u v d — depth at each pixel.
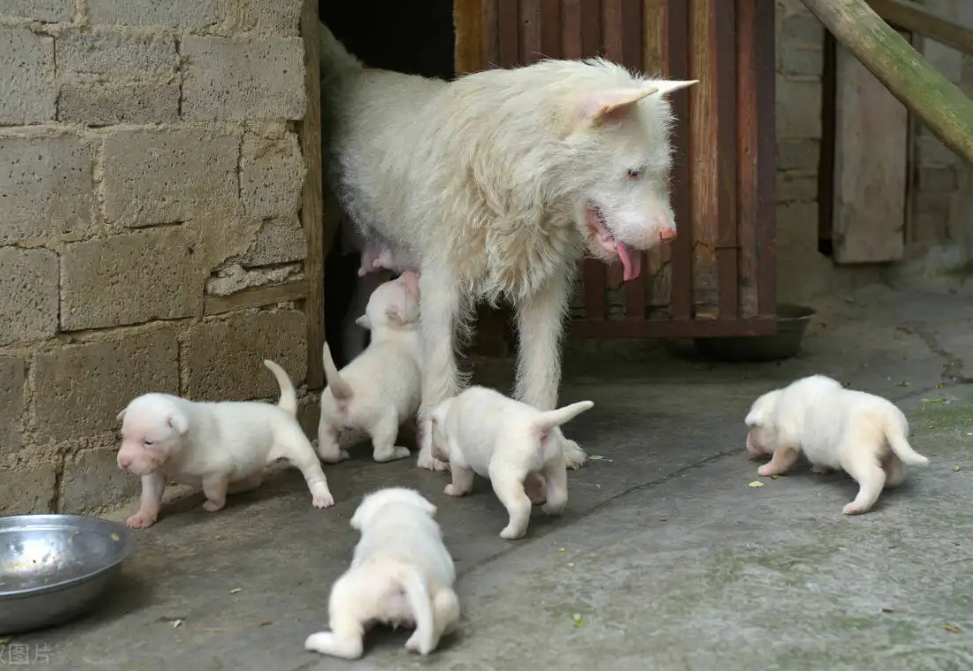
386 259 5.55
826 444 4.13
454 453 4.21
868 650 2.89
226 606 3.34
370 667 2.89
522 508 3.73
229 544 3.87
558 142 4.30
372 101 5.43
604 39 6.23
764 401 4.58
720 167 6.34
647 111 4.30
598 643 2.98
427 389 4.81
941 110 4.89
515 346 6.73
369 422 4.76
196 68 4.48
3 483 3.95
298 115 4.93
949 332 7.76
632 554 3.63
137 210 4.32
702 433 5.28
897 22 7.57
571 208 4.47
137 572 3.62
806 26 8.69
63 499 4.14
